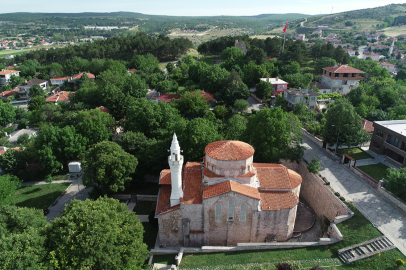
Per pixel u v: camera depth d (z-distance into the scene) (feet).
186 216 149.18
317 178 188.85
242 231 153.07
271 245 147.84
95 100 385.29
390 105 328.70
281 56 514.68
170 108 276.00
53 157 233.14
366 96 328.49
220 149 151.02
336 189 181.78
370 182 186.60
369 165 210.18
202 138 198.49
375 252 134.41
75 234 113.09
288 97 353.51
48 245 115.75
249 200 144.36
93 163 183.52
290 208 148.05
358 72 403.34
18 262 100.42
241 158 146.20
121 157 187.42
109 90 365.20
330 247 145.18
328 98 365.81
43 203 209.26
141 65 584.40
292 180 160.35
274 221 150.41
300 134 209.87
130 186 215.10
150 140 232.73
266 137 201.57
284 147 203.92
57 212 198.08
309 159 223.92
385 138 217.97
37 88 493.77
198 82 478.59
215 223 150.51
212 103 384.88
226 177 150.61
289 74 442.09
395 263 127.95
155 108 269.44
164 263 143.54
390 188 163.73
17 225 125.08
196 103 339.77
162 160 209.36
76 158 262.06
